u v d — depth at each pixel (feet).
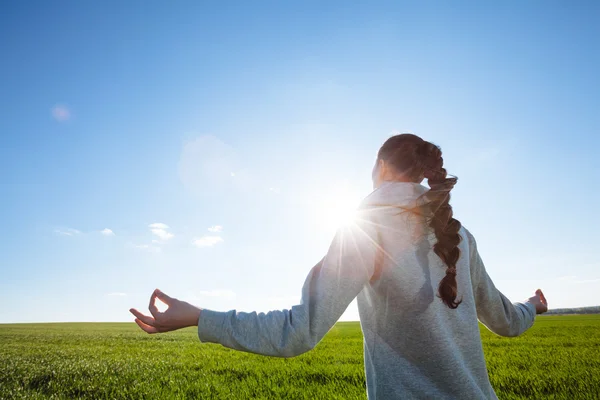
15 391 22.57
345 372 25.84
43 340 79.41
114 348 55.16
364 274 4.54
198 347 56.70
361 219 4.73
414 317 4.43
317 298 4.29
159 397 19.79
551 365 28.55
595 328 89.56
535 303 6.49
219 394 19.90
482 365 4.56
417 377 4.30
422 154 5.17
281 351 4.10
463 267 4.92
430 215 4.67
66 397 21.22
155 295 4.44
